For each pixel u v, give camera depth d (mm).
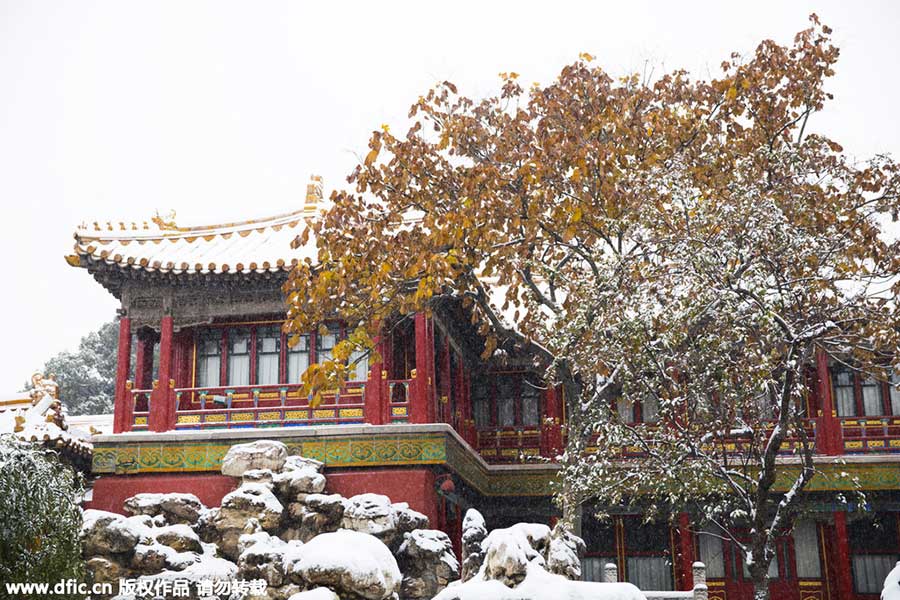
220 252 34156
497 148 29812
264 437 30984
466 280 29547
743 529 38312
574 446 27812
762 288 22203
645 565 38844
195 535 26891
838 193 27844
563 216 28141
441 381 35750
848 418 36906
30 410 34562
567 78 30469
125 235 33969
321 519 28141
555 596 16500
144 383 34844
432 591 27359
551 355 30453
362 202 29859
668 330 23609
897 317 24812
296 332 29297
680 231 24625
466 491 36031
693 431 26078
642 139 29750
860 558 37625
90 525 25172
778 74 29703
